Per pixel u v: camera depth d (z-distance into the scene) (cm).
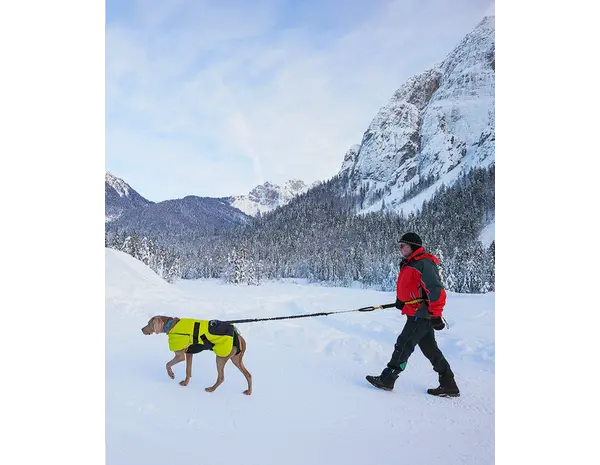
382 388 493
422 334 483
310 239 12231
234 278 8162
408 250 505
